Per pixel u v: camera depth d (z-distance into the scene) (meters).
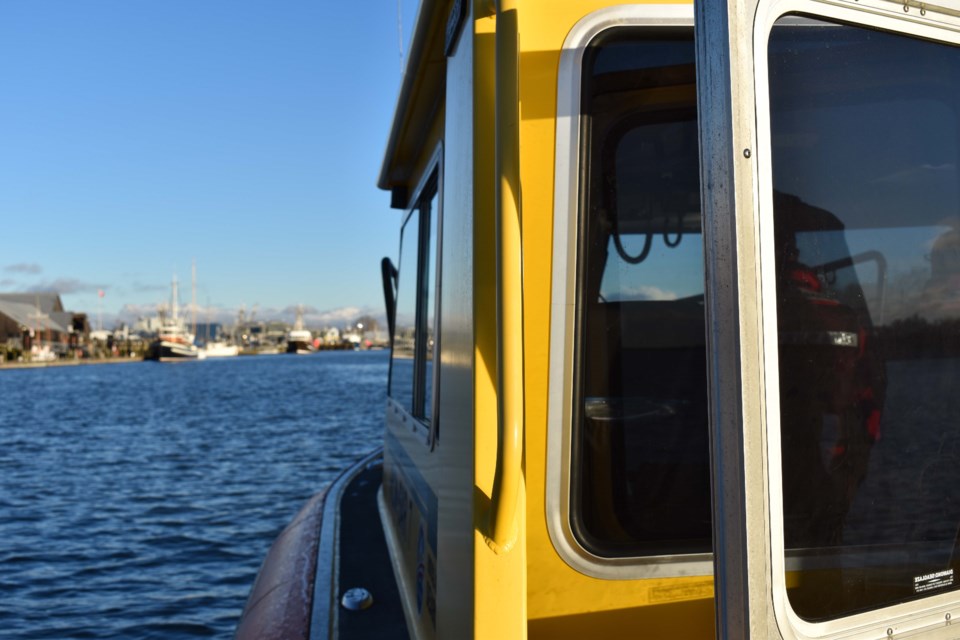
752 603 1.06
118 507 14.77
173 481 17.83
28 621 8.45
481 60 1.53
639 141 1.78
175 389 61.59
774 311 1.09
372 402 45.53
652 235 1.79
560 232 1.73
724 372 1.07
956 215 1.36
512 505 1.32
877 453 1.28
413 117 2.67
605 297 1.79
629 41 1.74
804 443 1.22
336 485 4.64
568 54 1.72
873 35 1.27
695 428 1.80
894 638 1.26
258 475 18.59
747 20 1.09
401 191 3.77
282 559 3.39
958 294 1.37
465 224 1.66
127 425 31.95
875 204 1.29
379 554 3.24
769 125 1.11
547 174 1.73
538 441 1.73
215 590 9.55
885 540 1.27
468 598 1.49
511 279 1.31
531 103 1.72
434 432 2.13
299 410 39.50
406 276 3.56
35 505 15.03
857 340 1.28
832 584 1.23
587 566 1.74
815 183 1.24
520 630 1.42
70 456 22.41
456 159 1.84
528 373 1.73
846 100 1.25
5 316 149.25
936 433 1.34
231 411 39.09
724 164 1.08
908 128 1.30
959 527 1.34
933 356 1.33
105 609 8.84
